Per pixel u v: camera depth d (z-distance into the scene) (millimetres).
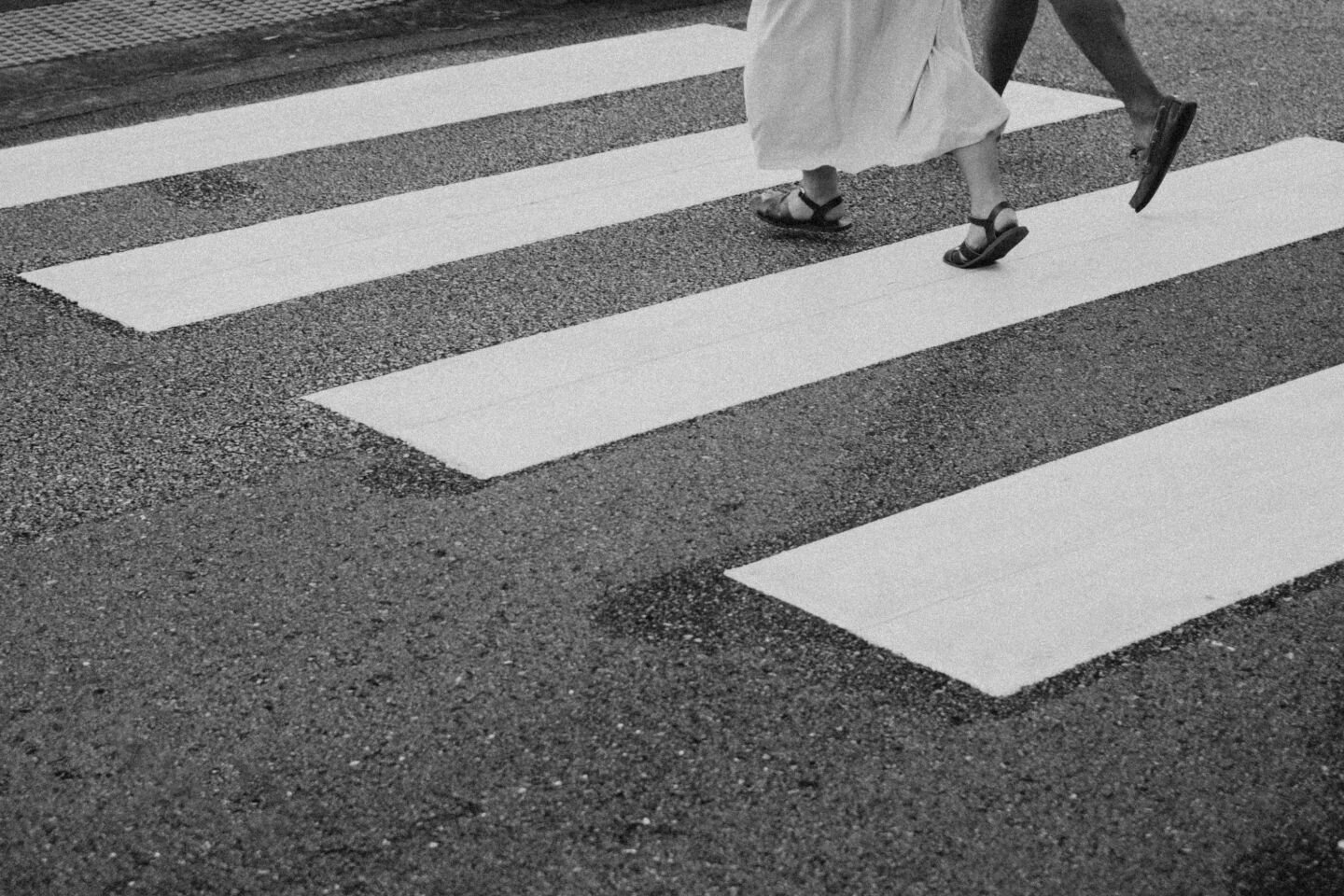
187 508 3656
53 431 4016
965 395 4152
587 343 4449
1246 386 4199
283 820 2695
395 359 4371
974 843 2623
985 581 3332
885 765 2797
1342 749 2848
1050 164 5828
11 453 3916
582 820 2680
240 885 2562
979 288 4805
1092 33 5035
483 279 4887
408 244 5156
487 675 3053
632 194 5566
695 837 2639
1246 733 2887
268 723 2932
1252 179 5668
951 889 2527
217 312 4680
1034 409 4082
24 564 3445
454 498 3666
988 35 5680
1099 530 3518
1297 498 3645
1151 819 2678
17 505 3680
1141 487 3699
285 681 3047
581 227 5285
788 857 2596
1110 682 3014
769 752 2830
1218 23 7566
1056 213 5387
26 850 2639
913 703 2953
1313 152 5926
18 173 5824
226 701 2994
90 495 3719
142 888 2561
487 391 4176
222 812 2717
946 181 5707
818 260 5027
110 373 4320
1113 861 2586
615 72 6902
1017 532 3514
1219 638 3145
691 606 3256
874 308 4672
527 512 3605
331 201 5527
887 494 3682
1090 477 3748
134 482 3773
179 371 4328
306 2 7871
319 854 2621
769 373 4270
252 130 6227
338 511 3627
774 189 5613
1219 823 2670
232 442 3941
